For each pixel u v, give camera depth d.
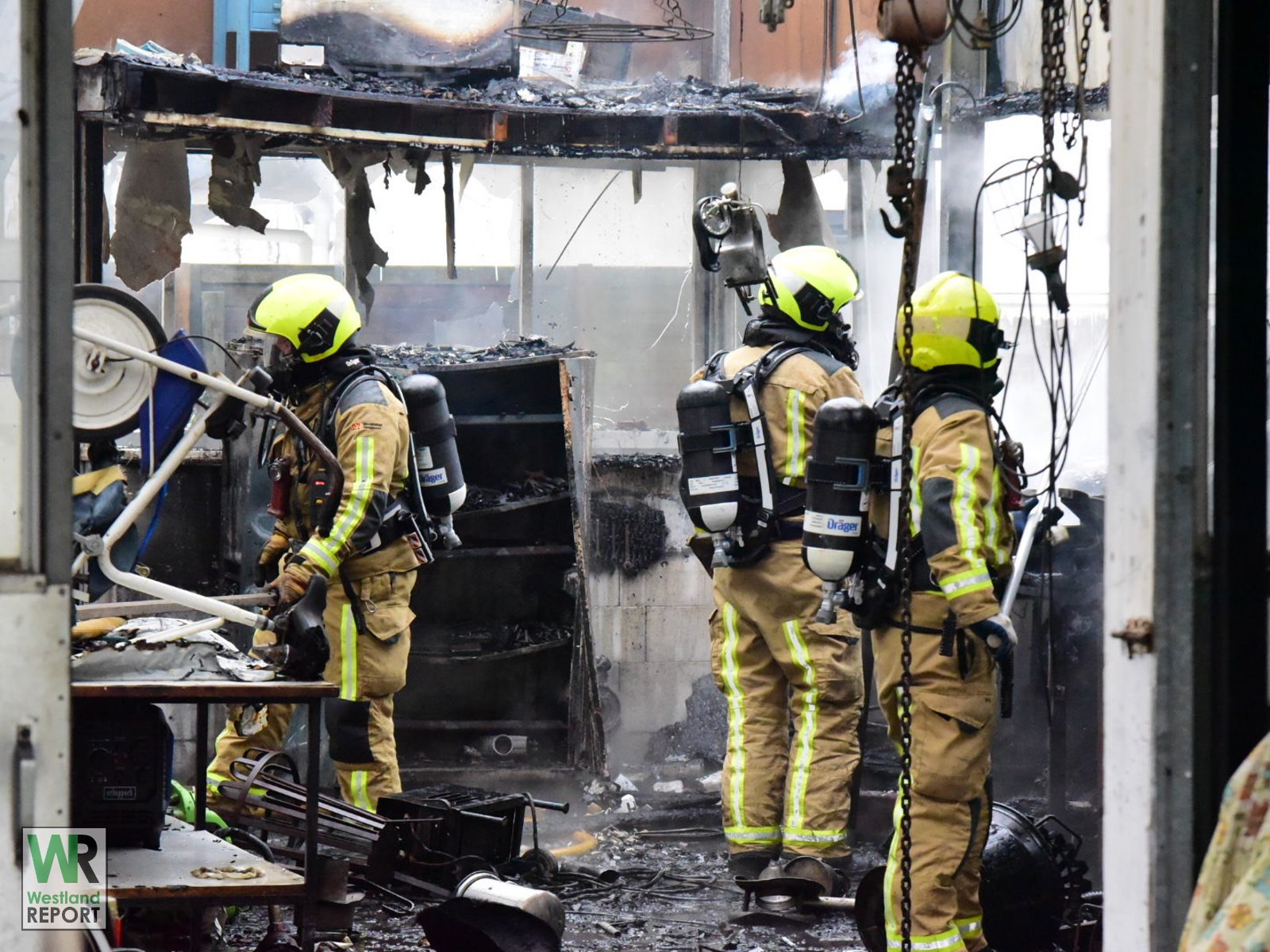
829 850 7.86
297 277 8.09
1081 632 8.16
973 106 10.01
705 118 10.12
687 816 9.84
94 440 6.51
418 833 7.50
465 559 10.70
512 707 10.70
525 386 10.70
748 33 12.04
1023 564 6.17
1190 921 3.14
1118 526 4.17
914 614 6.14
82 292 6.51
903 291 4.95
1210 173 4.07
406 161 10.35
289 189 12.31
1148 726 4.06
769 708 8.17
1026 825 6.73
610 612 11.03
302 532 8.10
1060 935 6.78
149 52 10.06
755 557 7.89
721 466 7.80
